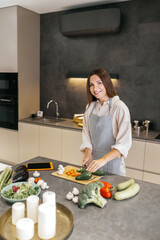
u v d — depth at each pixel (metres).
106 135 2.01
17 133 3.95
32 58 4.07
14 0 3.39
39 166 1.83
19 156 3.98
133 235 1.05
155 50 3.20
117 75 3.42
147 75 3.30
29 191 1.31
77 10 3.74
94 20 3.27
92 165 1.64
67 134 3.37
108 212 1.23
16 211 1.07
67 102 4.07
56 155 3.54
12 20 3.68
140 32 3.27
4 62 3.90
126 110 1.89
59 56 4.03
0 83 4.00
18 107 3.88
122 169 2.01
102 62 3.62
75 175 1.65
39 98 4.36
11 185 1.42
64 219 1.14
